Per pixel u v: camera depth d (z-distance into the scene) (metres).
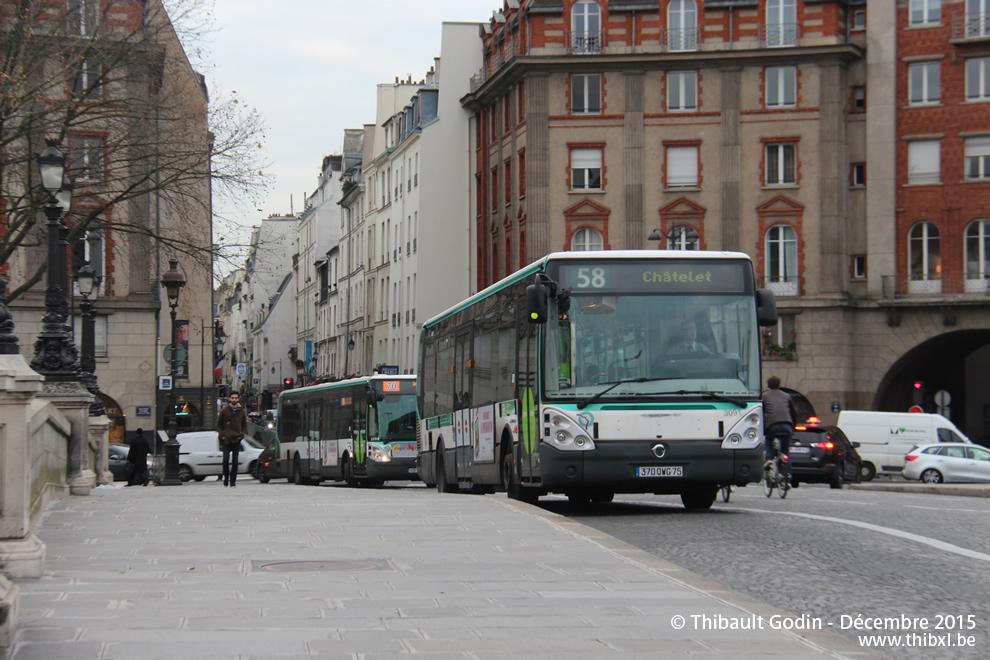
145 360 52.19
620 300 16.28
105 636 6.80
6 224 35.12
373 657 6.36
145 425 52.09
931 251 55.28
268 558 10.27
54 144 20.41
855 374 55.69
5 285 10.66
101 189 41.91
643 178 56.81
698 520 15.33
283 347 136.00
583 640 6.89
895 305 55.03
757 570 10.35
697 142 56.50
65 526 13.02
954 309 54.44
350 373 97.81
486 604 8.04
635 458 15.90
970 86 54.91
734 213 56.06
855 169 56.41
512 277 18.81
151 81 37.91
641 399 16.02
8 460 8.96
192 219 38.34
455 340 23.84
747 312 16.44
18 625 7.11
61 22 34.78
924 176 55.38
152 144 37.06
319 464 44.34
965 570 10.25
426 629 7.16
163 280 38.12
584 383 16.05
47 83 34.66
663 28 56.78
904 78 55.59
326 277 113.00
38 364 20.30
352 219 98.88
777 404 21.69
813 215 55.62
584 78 57.50
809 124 55.81
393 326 81.50
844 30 56.34
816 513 16.23
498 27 65.44
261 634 6.93
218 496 19.25
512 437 18.19
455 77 70.69
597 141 57.12
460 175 70.75
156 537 11.87
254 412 114.88
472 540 11.62
